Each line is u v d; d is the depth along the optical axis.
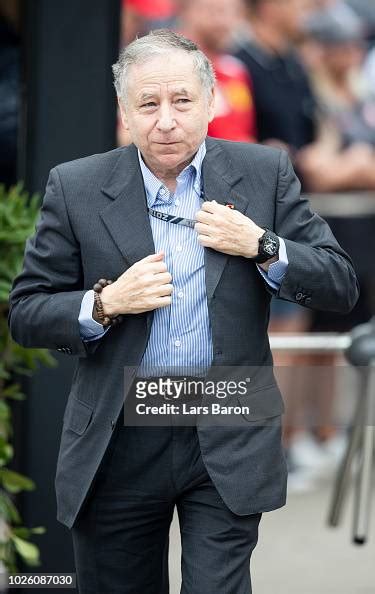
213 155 7.67
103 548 7.86
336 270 7.52
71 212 7.57
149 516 7.79
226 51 14.55
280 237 7.49
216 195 7.56
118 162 7.68
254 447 7.56
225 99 14.53
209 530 7.61
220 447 7.53
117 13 10.63
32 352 10.00
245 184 7.63
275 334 15.13
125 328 7.49
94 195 7.59
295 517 14.35
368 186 15.29
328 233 7.76
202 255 7.50
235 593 7.55
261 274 7.45
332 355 14.09
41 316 7.49
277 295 7.47
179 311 7.49
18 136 10.88
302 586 12.23
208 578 7.51
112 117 10.66
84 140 10.61
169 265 7.49
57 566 10.74
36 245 7.70
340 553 13.27
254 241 7.30
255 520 7.67
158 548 8.00
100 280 7.41
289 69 14.85
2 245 9.62
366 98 15.21
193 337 7.52
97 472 7.56
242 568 7.62
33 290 7.67
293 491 15.15
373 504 14.28
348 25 14.98
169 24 14.05
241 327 7.50
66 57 10.55
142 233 7.48
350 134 15.22
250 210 7.59
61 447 7.81
